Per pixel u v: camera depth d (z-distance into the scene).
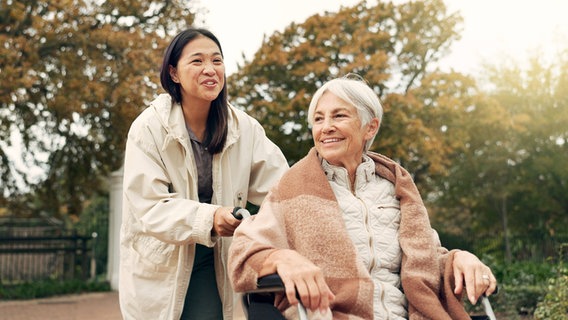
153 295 2.69
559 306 6.59
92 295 14.47
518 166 22.22
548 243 20.06
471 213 23.72
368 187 2.43
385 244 2.33
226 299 2.79
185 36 2.74
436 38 19.97
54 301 13.28
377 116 2.43
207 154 2.82
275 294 2.20
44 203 17.22
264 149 2.98
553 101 21.95
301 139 17.78
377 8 19.28
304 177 2.31
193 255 2.69
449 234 20.84
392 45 19.52
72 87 14.34
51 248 16.17
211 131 2.81
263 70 18.69
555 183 22.16
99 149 16.69
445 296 2.30
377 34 18.72
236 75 19.02
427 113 18.66
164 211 2.57
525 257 20.27
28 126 16.00
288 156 17.61
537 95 22.11
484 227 23.53
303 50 18.33
